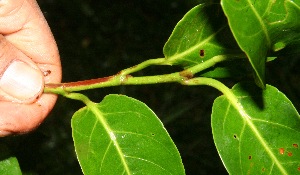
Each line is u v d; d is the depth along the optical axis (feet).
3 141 0.62
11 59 0.64
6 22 0.65
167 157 0.51
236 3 0.41
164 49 0.51
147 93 1.81
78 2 2.10
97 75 1.95
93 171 0.51
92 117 0.53
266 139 0.49
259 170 0.49
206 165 1.69
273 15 0.42
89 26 2.07
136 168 0.51
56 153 0.71
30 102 0.64
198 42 0.51
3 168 0.59
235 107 0.50
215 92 1.79
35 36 0.68
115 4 2.12
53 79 0.70
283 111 0.50
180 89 1.81
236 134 0.49
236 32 0.40
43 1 2.07
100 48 2.02
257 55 0.41
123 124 0.52
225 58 0.48
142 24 2.08
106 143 0.52
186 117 1.76
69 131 1.41
